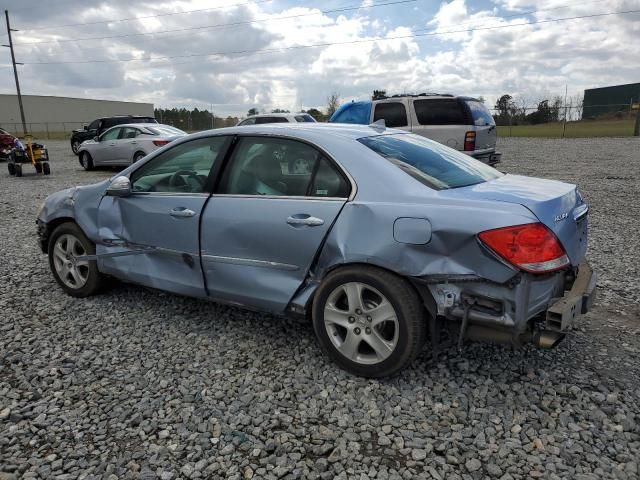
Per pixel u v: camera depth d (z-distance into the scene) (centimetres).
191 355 365
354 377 330
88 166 1673
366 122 1148
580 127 3647
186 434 276
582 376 328
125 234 430
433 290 298
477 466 249
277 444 267
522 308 278
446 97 1077
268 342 383
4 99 6812
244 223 358
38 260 607
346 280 320
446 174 341
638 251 615
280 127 375
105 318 431
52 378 334
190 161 400
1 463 254
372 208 311
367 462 253
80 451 263
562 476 241
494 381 324
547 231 280
